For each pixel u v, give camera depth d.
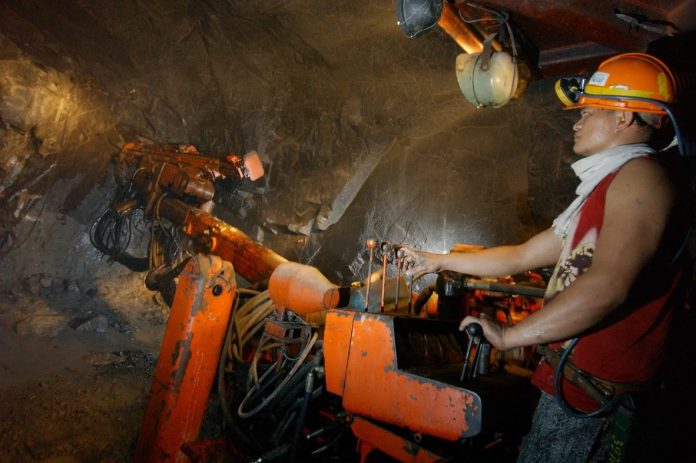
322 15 5.05
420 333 2.11
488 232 5.76
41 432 3.12
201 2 5.61
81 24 5.76
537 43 3.32
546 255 1.82
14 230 5.72
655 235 1.14
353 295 2.78
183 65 6.67
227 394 3.21
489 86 3.08
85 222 6.43
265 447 2.79
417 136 6.38
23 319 4.91
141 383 4.12
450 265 2.02
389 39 5.07
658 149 1.49
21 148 5.33
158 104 6.92
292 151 7.05
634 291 1.26
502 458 2.00
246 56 6.47
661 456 1.30
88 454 3.00
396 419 1.81
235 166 6.23
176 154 6.23
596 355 1.30
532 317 1.23
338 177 6.87
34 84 5.16
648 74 1.34
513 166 5.45
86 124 6.08
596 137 1.44
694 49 2.30
